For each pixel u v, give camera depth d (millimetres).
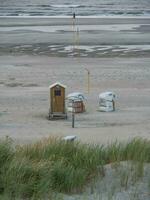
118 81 72438
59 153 22188
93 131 44375
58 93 50562
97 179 20016
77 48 107250
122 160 22391
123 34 131875
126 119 50094
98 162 21359
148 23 165750
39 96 62188
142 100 60156
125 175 20281
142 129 45594
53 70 81375
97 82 71625
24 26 152875
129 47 109250
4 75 77375
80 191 19172
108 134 43125
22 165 19266
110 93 54219
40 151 22484
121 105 57312
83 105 53625
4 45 111562
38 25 156125
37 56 97250
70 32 135625
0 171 18938
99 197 18562
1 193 17969
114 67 84125
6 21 171625
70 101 53281
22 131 44500
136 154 22469
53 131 44531
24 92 64750
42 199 17891
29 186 18328
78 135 42562
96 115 51969
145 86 69188
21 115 51875
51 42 116188
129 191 19141
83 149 22609
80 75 77000
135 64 87375
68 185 19172
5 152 20422
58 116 50312
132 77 75375
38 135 42781
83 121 49250
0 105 57000
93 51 103250
